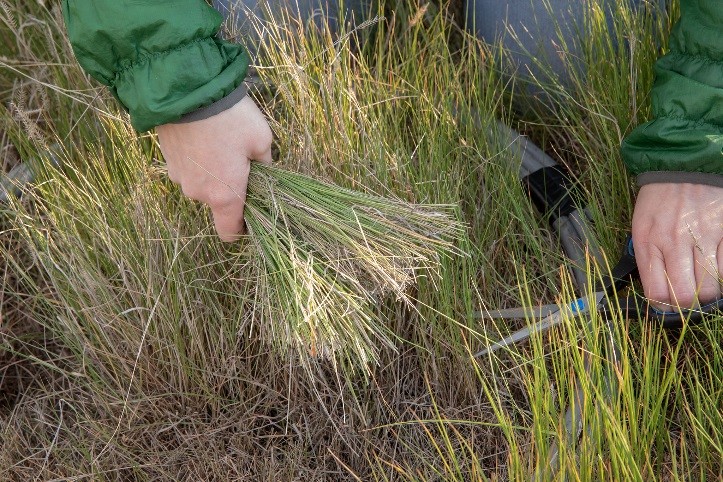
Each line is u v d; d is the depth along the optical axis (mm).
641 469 1360
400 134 1852
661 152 1499
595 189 1786
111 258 1656
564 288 1443
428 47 2053
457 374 1632
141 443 1656
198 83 1307
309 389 1622
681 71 1491
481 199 1804
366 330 1593
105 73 1338
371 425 1619
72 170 1842
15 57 2117
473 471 1364
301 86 1717
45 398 1707
